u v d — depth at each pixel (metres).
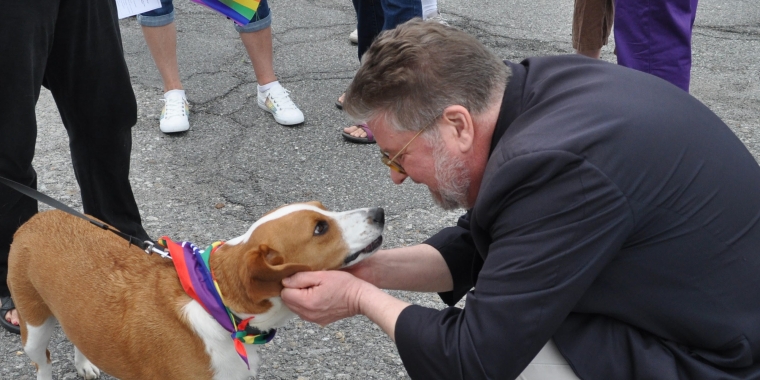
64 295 2.52
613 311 1.90
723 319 1.82
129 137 3.39
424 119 1.91
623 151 1.72
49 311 2.72
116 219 3.48
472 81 1.89
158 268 2.53
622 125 1.75
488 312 1.81
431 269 2.49
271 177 4.31
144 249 2.52
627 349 1.92
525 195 1.78
